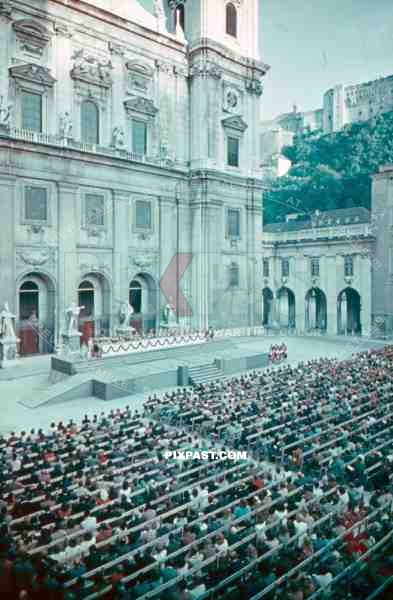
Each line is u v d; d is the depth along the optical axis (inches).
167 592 391.2
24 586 398.3
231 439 796.0
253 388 1106.7
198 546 457.7
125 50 1701.5
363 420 861.8
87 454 700.7
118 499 569.9
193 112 1894.7
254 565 431.8
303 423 845.2
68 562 455.8
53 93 1518.2
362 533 491.5
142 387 1244.5
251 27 2048.5
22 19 1443.2
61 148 1503.4
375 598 393.4
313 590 400.5
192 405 965.8
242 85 2023.9
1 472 628.7
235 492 589.6
